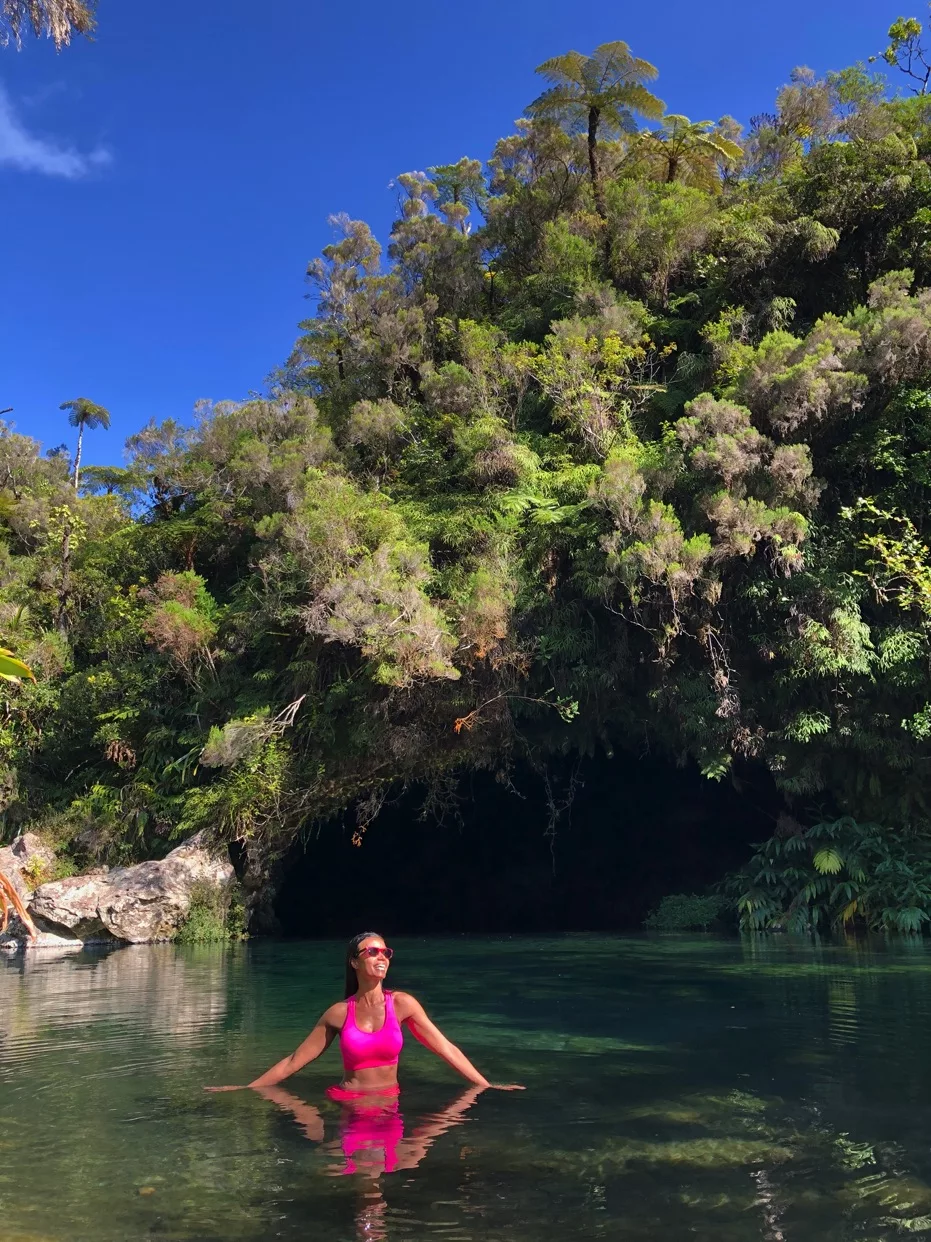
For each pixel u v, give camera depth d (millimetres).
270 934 15016
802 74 20281
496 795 19094
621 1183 2836
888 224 14797
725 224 16125
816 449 13211
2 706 17469
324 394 21078
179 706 16203
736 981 7730
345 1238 2438
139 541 19266
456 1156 3121
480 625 12734
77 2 7328
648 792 18531
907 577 12180
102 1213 2641
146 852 14961
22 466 34812
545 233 18203
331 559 13477
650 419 15266
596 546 12922
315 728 14414
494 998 6977
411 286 20406
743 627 13094
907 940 11156
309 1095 4012
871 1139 3242
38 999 7406
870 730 12789
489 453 14695
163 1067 4633
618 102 18609
